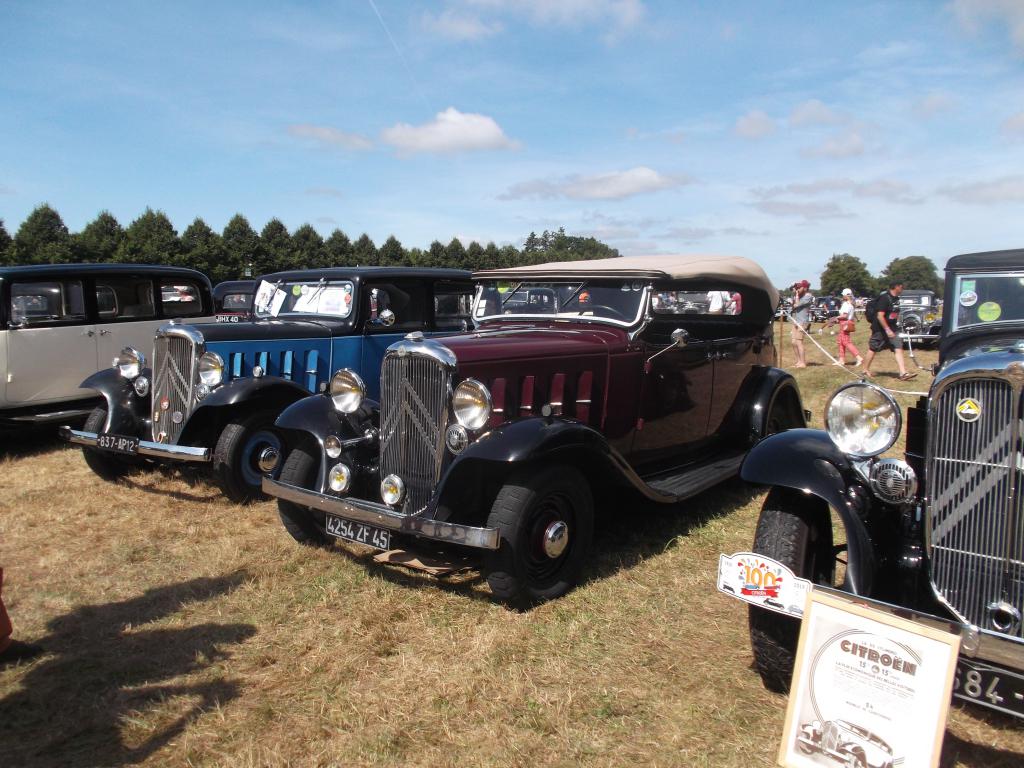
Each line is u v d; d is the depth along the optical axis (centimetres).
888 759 218
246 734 275
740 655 330
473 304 575
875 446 278
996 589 250
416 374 405
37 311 766
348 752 264
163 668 325
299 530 461
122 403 626
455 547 427
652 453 521
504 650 334
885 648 223
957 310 395
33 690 308
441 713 288
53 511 553
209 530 505
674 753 262
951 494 257
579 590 399
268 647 342
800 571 286
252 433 563
